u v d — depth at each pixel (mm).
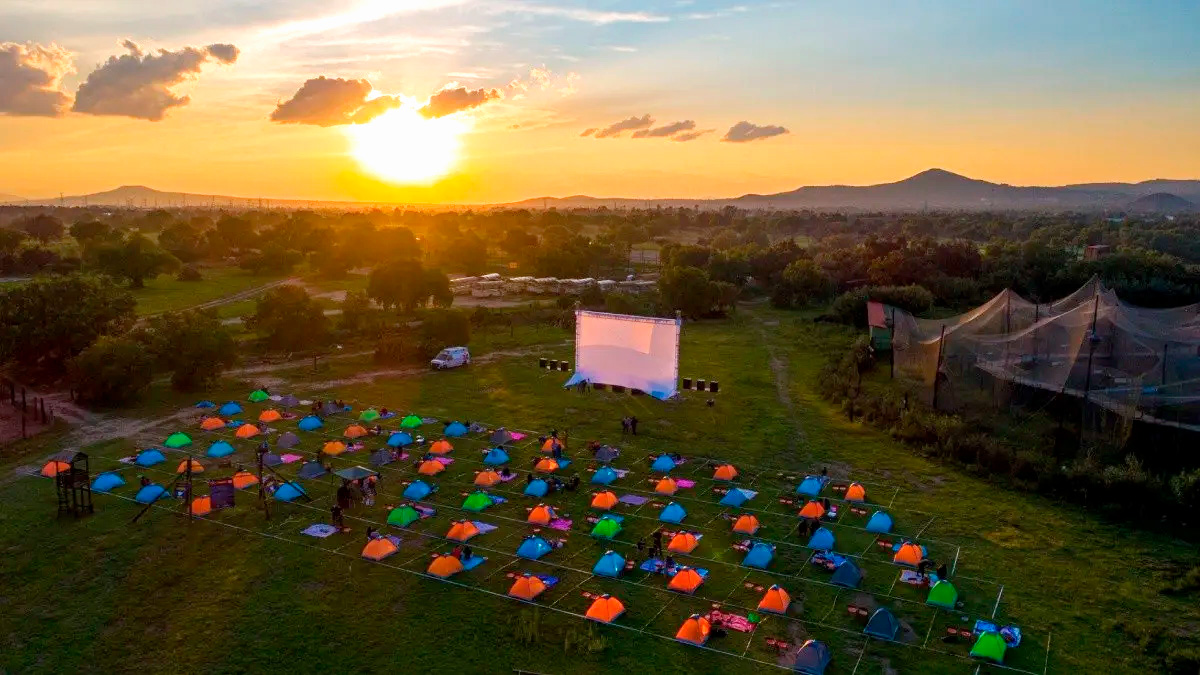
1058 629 36594
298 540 45438
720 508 50625
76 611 38250
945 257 144375
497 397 78062
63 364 79812
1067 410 64062
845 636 36125
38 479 54156
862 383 81750
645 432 66750
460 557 42719
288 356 94750
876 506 50875
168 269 153625
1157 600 39125
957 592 39625
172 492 51562
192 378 77688
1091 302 72688
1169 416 56312
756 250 178250
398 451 60250
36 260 162500
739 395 79812
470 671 33688
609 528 45969
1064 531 46969
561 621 37312
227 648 35375
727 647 35219
